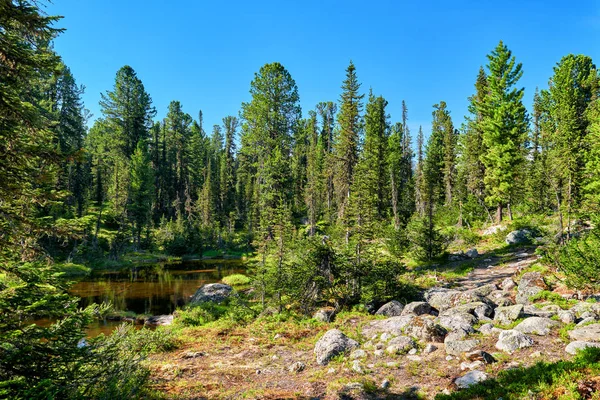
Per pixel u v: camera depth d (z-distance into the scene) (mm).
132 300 28422
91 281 36562
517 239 30953
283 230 22672
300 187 73125
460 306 15461
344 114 34469
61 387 5887
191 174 90250
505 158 35625
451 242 36750
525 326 11234
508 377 7898
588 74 45781
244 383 10336
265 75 62156
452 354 10391
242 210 82938
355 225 21031
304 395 9141
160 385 10180
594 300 13289
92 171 63344
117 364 7836
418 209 57094
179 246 60719
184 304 27203
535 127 54625
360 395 8805
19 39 6555
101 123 73062
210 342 15125
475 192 47562
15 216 6621
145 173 62375
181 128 90062
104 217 56781
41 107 37688
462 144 48312
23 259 7152
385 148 51812
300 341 14562
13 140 6344
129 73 75000
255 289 22516
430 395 8281
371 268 20219
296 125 65938
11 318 6121
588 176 21922
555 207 36406
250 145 67000
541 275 17812
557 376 7117
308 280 19688
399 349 11258
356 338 13289
